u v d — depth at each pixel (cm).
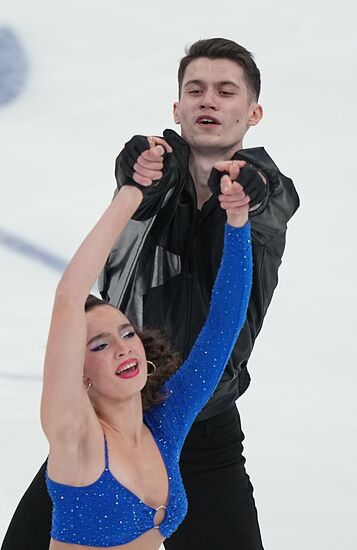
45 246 2058
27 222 2092
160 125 2283
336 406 1777
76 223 2091
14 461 1661
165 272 1175
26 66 2355
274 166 1093
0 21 2403
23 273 2019
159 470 1009
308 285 1997
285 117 2288
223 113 1166
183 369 1063
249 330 1206
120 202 938
